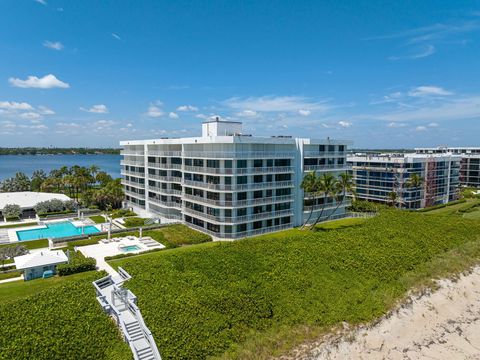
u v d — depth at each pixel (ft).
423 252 179.83
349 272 148.97
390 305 129.90
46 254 138.21
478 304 144.56
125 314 101.91
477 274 167.84
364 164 320.29
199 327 102.12
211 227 191.62
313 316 116.98
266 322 110.93
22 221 236.43
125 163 278.87
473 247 195.31
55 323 95.45
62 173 379.35
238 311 112.37
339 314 119.55
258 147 192.13
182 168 209.05
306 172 215.10
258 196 192.44
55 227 223.30
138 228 202.49
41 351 84.64
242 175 182.70
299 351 101.81
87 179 322.75
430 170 309.01
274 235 191.42
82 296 110.52
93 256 159.94
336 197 208.95
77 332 92.48
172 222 216.13
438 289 148.56
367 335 113.50
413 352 111.75
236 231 185.37
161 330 97.55
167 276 130.62
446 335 122.42
